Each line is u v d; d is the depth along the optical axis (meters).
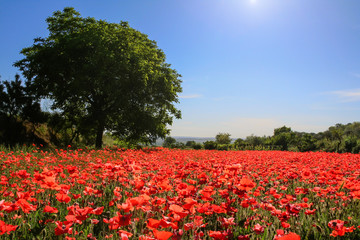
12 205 2.22
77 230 2.49
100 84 19.27
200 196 2.88
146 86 21.25
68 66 19.62
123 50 20.33
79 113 22.16
